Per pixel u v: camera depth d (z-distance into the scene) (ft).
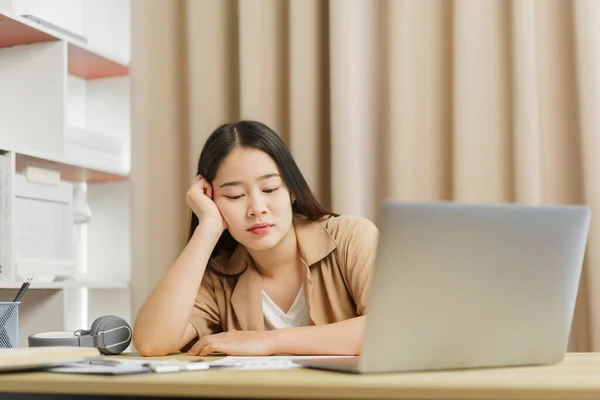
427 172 8.05
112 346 4.89
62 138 7.68
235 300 5.60
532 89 7.60
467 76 7.84
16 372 3.28
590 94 7.38
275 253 5.59
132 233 8.91
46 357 3.27
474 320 3.27
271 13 8.54
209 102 8.68
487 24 7.84
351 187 7.98
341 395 2.65
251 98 8.47
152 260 8.84
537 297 3.41
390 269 3.05
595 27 7.41
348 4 8.07
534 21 7.72
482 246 3.20
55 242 7.79
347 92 8.03
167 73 8.95
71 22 9.34
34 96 7.80
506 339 3.40
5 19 7.06
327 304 5.54
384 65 8.30
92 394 2.99
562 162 7.66
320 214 5.70
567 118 7.67
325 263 5.55
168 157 8.89
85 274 9.20
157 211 8.87
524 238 3.29
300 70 8.27
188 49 8.79
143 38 9.02
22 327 7.94
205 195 5.41
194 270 5.08
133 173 8.95
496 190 7.76
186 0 8.89
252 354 4.32
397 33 8.13
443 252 3.13
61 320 7.89
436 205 3.07
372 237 5.45
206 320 5.65
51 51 7.78
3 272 6.85
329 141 8.43
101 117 9.45
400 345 3.14
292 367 3.40
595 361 3.85
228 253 5.79
